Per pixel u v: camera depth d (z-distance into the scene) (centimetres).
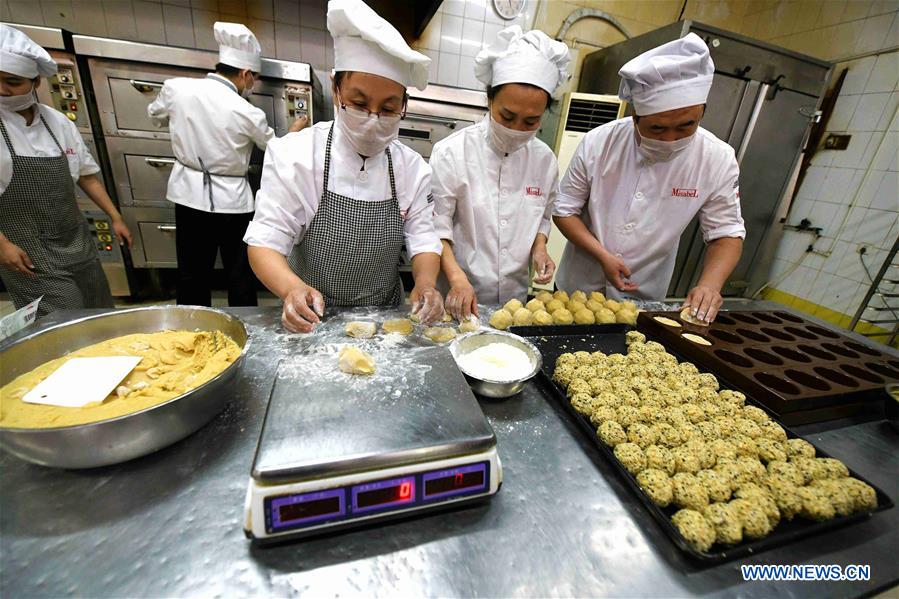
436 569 51
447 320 115
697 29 262
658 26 353
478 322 112
